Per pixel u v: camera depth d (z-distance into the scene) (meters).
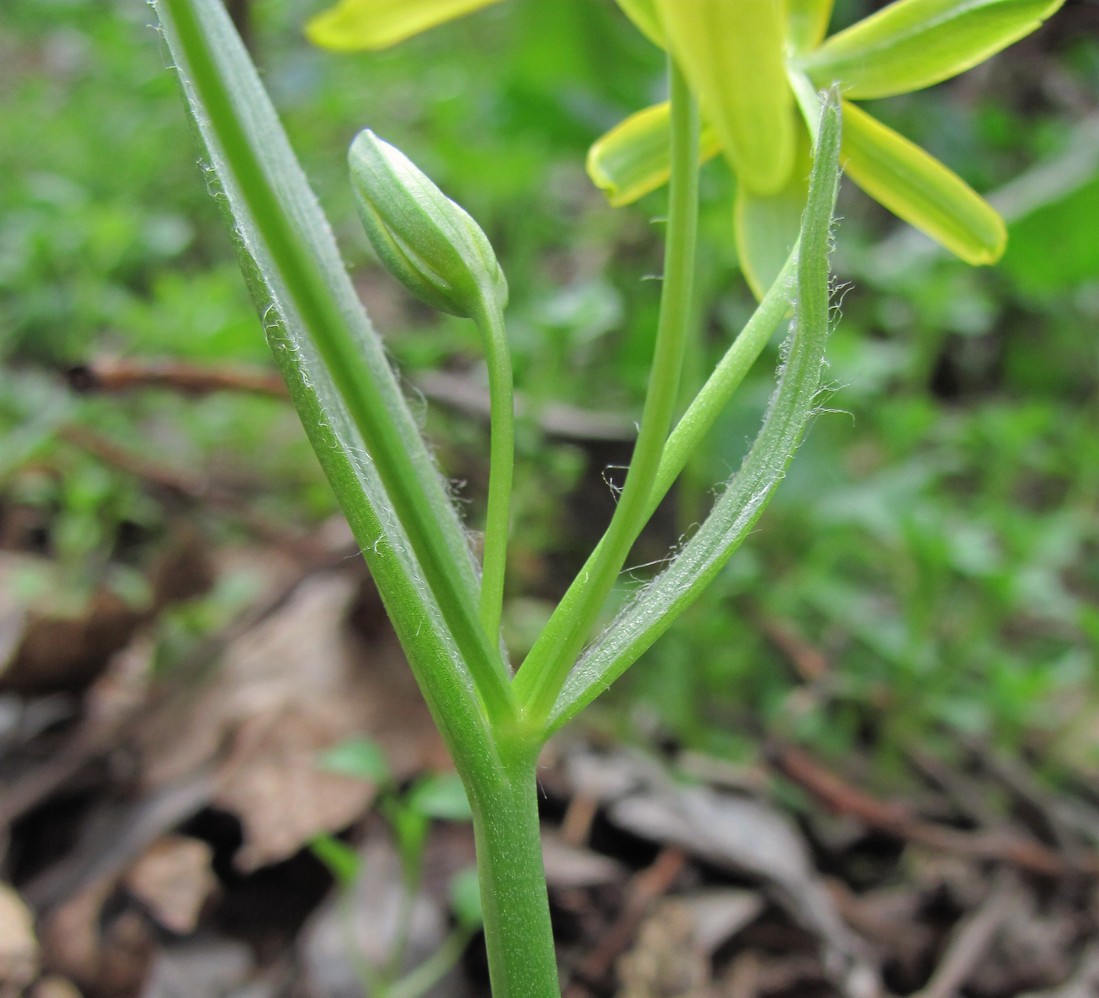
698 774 0.16
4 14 0.51
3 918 0.13
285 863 0.14
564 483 0.21
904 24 0.07
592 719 0.17
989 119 0.32
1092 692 0.19
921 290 0.23
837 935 0.14
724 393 0.07
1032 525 0.21
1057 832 0.17
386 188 0.07
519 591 0.20
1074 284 0.25
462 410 0.21
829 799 0.16
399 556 0.07
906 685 0.18
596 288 0.19
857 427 0.25
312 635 0.17
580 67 0.30
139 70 0.40
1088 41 0.37
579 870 0.14
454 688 0.07
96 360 0.17
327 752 0.15
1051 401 0.31
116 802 0.15
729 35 0.07
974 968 0.14
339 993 0.13
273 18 0.39
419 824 0.12
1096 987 0.14
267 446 0.24
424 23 0.08
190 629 0.18
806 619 0.21
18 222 0.30
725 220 0.19
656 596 0.07
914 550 0.18
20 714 0.16
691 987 0.13
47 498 0.22
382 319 0.32
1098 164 0.23
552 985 0.07
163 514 0.22
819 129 0.07
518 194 0.29
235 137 0.05
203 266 0.34
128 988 0.13
